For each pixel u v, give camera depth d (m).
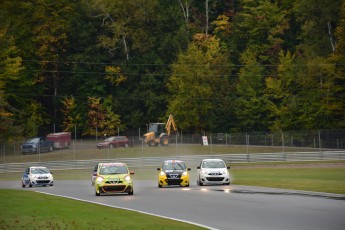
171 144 168.62
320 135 162.50
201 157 149.00
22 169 141.12
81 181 108.88
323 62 189.75
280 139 163.12
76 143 191.88
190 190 74.38
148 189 78.75
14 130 149.50
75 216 45.22
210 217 44.50
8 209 50.09
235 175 111.25
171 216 45.66
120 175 69.31
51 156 157.00
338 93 192.75
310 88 193.25
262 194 65.00
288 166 135.00
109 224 40.28
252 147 161.12
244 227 38.62
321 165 134.62
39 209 50.19
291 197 60.56
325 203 53.84
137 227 38.75
